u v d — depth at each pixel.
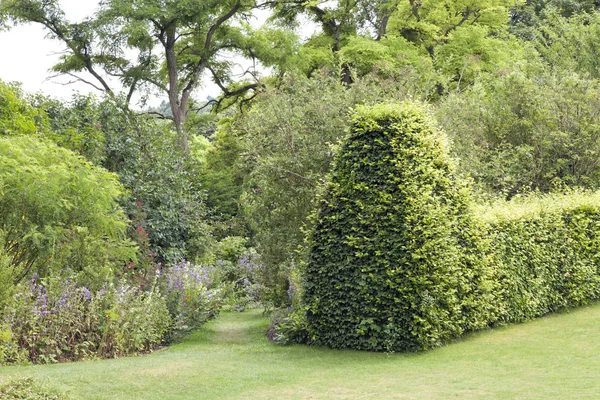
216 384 6.84
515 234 11.01
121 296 9.58
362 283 8.86
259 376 7.27
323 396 6.34
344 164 9.27
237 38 28.91
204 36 30.31
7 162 9.52
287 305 11.52
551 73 18.58
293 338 9.75
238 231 23.77
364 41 26.75
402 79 14.41
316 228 9.42
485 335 9.70
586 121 16.27
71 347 8.60
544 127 16.56
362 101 13.02
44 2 26.11
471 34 27.27
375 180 8.96
